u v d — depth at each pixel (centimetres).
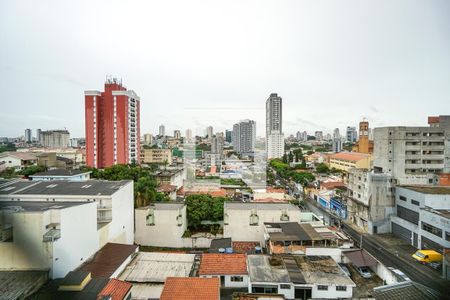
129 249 3016
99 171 6341
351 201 5234
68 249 2422
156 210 3850
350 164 9850
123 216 3550
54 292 2025
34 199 3225
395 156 5334
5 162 7550
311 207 6381
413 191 4184
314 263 2658
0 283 2039
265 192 6209
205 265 2659
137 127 9788
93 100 8619
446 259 2978
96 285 2123
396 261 3441
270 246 3016
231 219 3831
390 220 4575
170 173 7481
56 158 8881
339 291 2269
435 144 5281
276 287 2280
